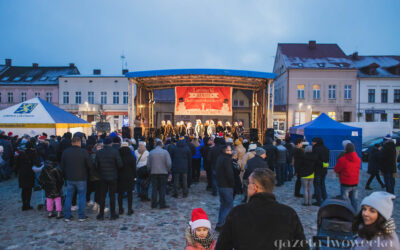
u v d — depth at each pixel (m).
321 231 3.32
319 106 34.47
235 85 18.16
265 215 2.09
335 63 35.44
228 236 2.16
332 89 34.50
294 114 34.38
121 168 6.54
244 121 31.34
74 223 5.98
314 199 8.08
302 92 34.53
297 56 36.91
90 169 6.17
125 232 5.49
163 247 4.83
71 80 36.78
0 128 13.66
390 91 34.50
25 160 6.83
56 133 14.50
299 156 7.51
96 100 36.75
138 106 16.88
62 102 36.81
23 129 15.09
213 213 6.71
